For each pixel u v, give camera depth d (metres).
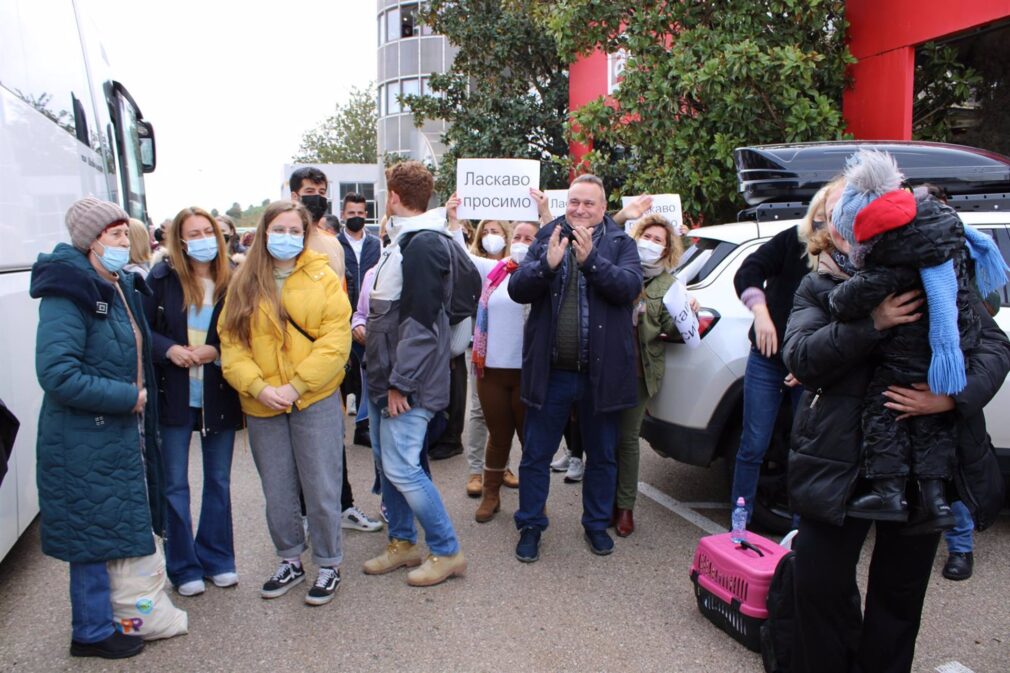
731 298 4.32
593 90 13.64
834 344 2.24
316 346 3.37
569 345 3.88
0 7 4.02
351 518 4.48
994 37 7.31
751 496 3.96
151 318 3.47
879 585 2.54
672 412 4.39
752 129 8.09
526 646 3.19
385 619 3.41
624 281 3.73
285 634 3.29
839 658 2.52
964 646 3.14
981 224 4.34
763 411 3.86
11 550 4.34
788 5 8.02
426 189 3.57
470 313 3.89
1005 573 3.83
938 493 2.26
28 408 4.14
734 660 3.07
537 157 15.55
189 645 3.21
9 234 3.93
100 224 2.90
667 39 9.61
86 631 3.07
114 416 2.96
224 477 3.68
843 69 8.48
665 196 5.70
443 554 3.74
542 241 3.96
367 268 6.45
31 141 4.32
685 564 3.99
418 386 3.43
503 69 16.16
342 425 3.61
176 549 3.60
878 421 2.26
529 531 4.06
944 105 8.11
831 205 2.49
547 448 4.03
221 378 3.55
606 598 3.61
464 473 5.59
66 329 2.82
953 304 2.13
